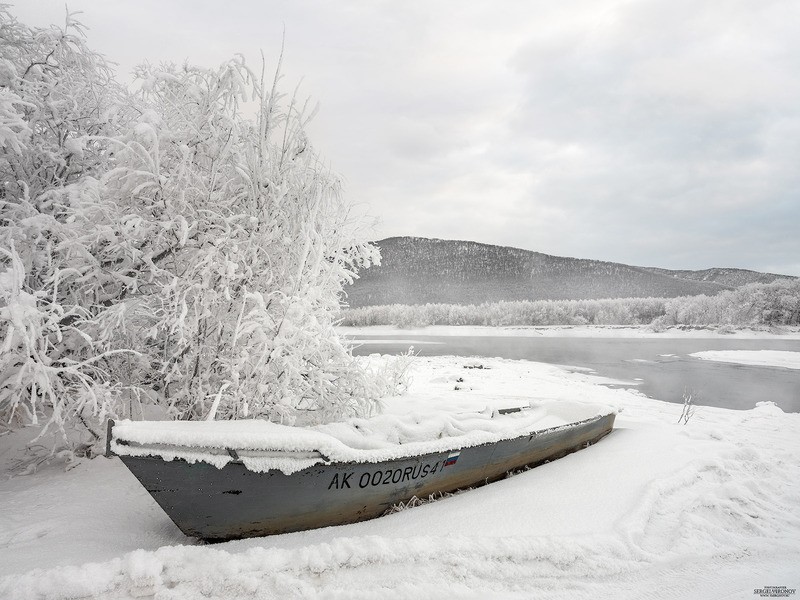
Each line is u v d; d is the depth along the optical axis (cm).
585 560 341
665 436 720
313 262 496
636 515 411
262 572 298
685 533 391
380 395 531
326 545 322
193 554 304
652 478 505
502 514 410
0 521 359
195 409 494
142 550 298
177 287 485
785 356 2552
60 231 465
